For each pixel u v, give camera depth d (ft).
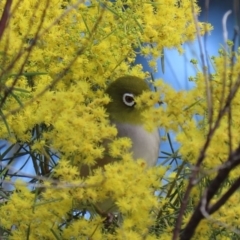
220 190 8.93
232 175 8.48
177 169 9.73
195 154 8.39
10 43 9.86
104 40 10.69
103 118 9.23
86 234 8.95
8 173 10.20
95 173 8.88
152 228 9.32
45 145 9.41
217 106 8.74
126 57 11.05
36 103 9.64
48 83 10.25
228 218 8.64
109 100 9.76
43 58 10.39
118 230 8.71
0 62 9.90
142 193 8.63
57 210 8.87
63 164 8.75
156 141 11.03
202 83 8.84
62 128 8.98
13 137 9.96
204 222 8.62
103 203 9.37
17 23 10.20
